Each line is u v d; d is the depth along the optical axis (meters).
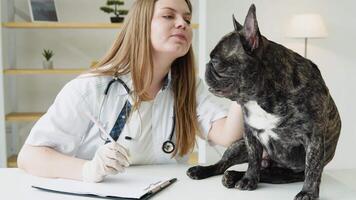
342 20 3.52
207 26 3.32
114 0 3.27
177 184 1.20
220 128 1.51
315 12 3.49
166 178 1.25
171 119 1.52
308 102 1.02
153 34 1.36
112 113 1.43
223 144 1.49
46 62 3.24
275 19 3.46
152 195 1.10
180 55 1.40
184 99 1.53
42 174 1.27
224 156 1.31
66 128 1.37
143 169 1.37
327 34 3.30
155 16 1.35
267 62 1.00
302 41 3.53
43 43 3.54
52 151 1.32
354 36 3.55
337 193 1.12
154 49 1.39
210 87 1.04
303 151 1.13
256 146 1.16
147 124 1.49
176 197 1.09
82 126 1.41
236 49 1.00
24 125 3.55
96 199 1.07
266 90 1.01
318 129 1.04
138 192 1.08
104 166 1.17
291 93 1.01
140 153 1.48
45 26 3.07
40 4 3.19
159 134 1.51
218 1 3.31
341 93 3.60
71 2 3.49
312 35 3.25
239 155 1.30
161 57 1.42
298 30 3.28
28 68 3.52
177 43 1.34
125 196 1.06
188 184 1.20
